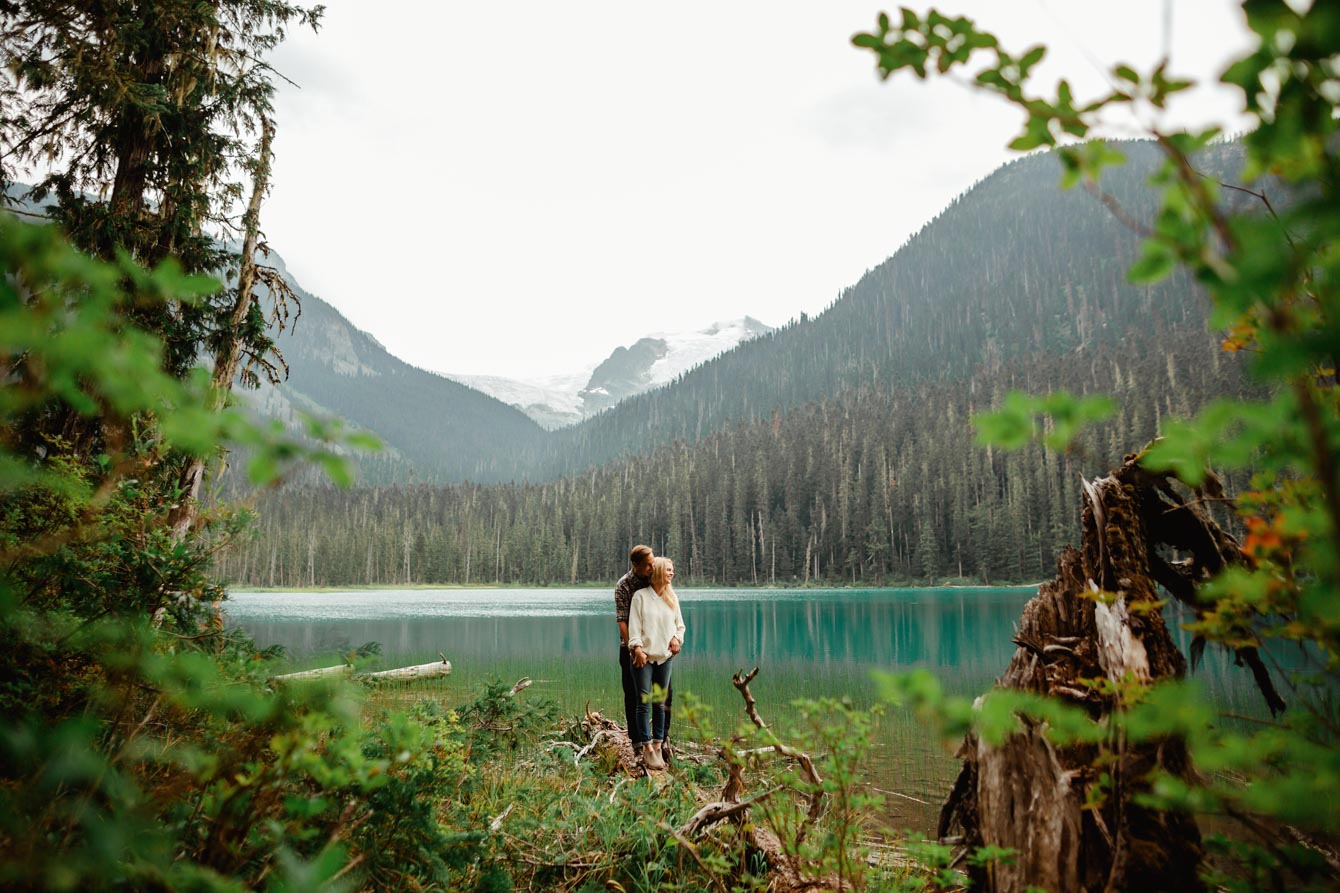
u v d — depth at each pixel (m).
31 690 1.66
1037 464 95.88
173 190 6.79
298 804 1.60
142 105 6.19
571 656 18.44
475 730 6.39
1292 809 0.83
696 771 5.63
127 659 1.52
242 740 1.75
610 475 168.25
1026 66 0.82
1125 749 2.15
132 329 0.75
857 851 3.23
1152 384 120.81
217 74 7.52
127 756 1.47
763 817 3.17
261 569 104.06
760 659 18.80
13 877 1.08
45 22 3.48
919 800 6.42
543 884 3.42
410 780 2.38
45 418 2.88
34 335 0.69
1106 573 2.83
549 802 4.24
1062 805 2.32
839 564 110.81
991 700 1.04
